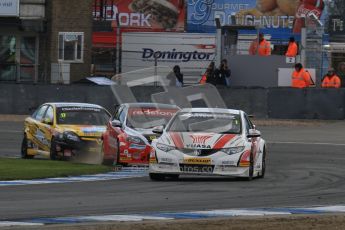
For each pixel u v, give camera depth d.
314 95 114.00
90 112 76.56
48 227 35.50
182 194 48.66
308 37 132.88
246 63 122.44
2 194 48.47
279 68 121.50
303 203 44.69
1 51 138.75
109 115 77.31
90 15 137.75
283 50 144.00
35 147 76.81
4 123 112.56
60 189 51.34
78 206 43.16
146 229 35.06
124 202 44.88
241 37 144.50
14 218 38.62
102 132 73.38
